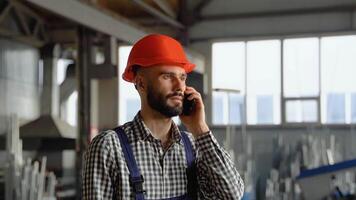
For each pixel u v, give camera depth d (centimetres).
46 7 395
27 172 439
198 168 128
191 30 894
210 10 889
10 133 459
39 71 760
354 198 393
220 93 868
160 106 121
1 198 490
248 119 856
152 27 891
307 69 840
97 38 670
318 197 389
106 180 117
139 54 124
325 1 838
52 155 723
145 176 119
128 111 884
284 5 857
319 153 725
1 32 664
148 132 122
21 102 700
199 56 828
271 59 857
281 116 843
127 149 119
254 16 866
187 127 130
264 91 855
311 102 833
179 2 890
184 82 126
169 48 123
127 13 869
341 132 816
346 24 830
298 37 847
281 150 767
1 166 604
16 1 689
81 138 556
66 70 830
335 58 830
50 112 752
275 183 665
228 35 878
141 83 125
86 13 464
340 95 823
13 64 689
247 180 630
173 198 122
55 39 769
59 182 652
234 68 870
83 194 118
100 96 890
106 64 574
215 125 866
